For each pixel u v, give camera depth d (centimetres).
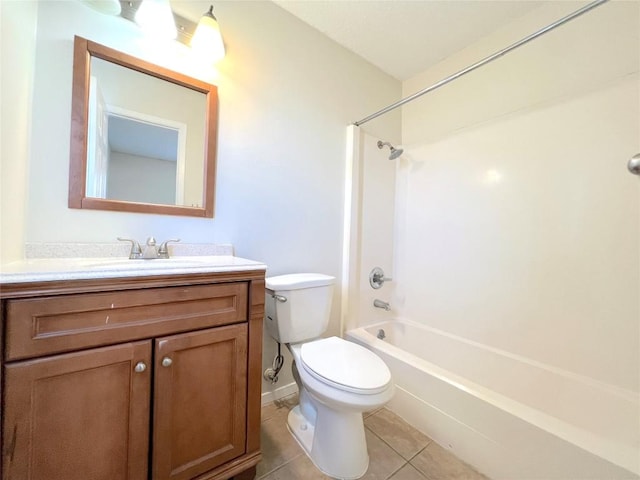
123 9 111
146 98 120
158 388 84
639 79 123
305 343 135
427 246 207
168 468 86
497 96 173
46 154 100
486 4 155
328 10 160
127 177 116
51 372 69
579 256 139
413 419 142
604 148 132
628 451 86
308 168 172
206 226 136
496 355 165
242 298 102
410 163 221
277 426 138
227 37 140
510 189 164
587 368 136
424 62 206
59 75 101
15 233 89
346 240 191
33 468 67
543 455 97
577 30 142
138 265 87
